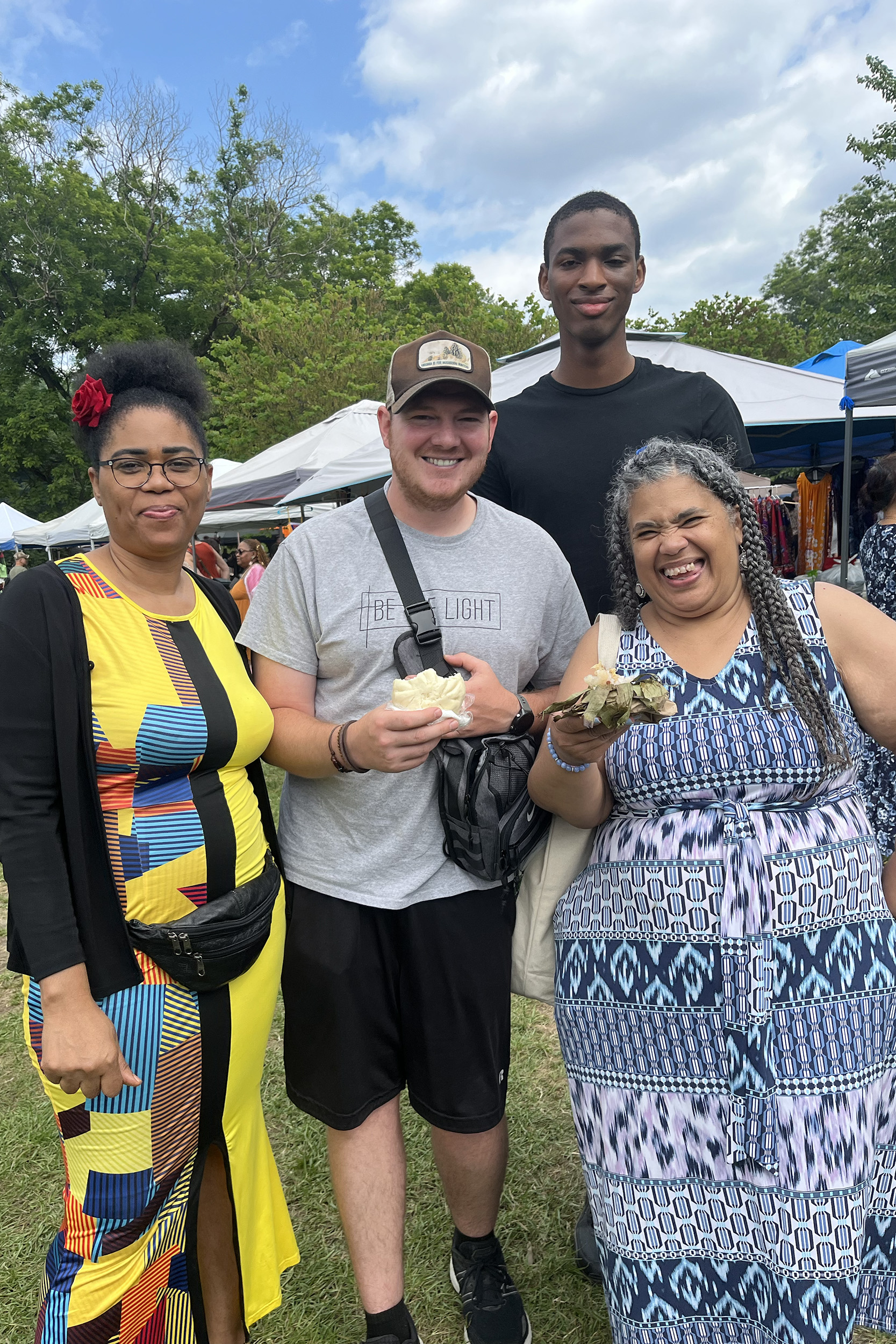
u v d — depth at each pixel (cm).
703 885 142
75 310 2938
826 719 145
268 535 1723
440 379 152
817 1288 133
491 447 223
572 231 204
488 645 169
